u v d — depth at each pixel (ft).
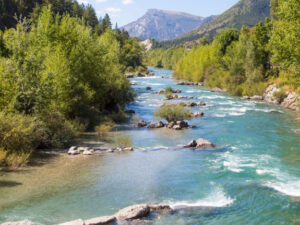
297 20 87.10
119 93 131.54
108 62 135.44
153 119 119.24
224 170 58.08
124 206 41.63
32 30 99.81
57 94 85.61
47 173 53.57
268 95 174.40
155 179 52.80
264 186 49.88
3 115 62.59
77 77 105.81
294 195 46.32
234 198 45.14
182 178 53.52
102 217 36.42
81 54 110.01
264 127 102.06
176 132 95.20
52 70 85.71
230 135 90.27
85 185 48.75
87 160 62.69
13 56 77.61
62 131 76.74
